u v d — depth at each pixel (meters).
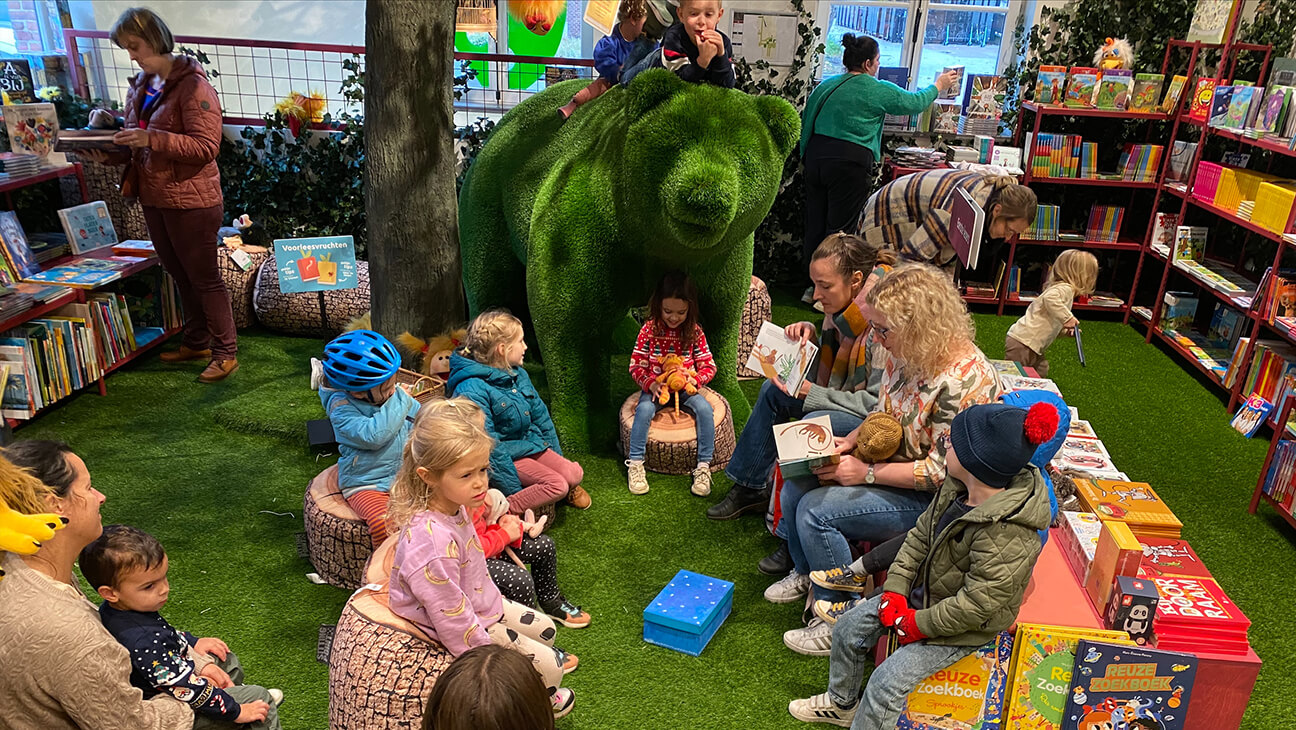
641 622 3.24
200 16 7.50
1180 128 6.45
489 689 1.48
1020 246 6.79
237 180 6.48
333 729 2.47
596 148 4.23
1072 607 2.62
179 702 2.13
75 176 5.59
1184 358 5.93
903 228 4.90
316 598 3.31
